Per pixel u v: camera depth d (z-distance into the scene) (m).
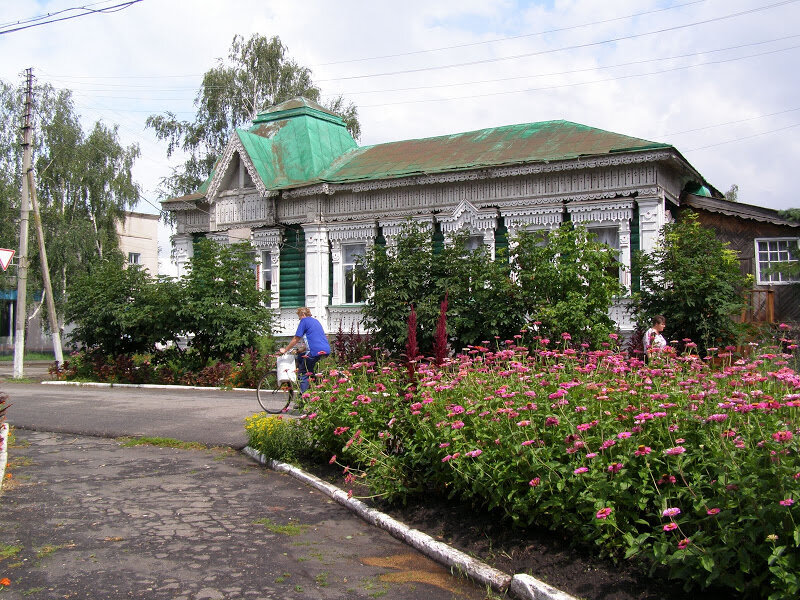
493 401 5.90
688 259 13.43
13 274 37.72
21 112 39.06
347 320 22.00
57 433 11.52
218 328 19.16
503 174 19.47
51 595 4.72
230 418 12.51
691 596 4.11
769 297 16.03
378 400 7.64
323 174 23.45
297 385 11.56
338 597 4.74
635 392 5.42
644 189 17.88
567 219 19.02
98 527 6.28
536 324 12.64
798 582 3.48
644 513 4.76
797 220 18.12
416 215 20.97
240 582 4.99
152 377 19.31
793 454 3.93
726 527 3.90
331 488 7.51
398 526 6.11
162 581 4.99
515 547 5.21
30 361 37.97
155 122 37.44
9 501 7.16
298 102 25.55
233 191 24.33
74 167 38.41
